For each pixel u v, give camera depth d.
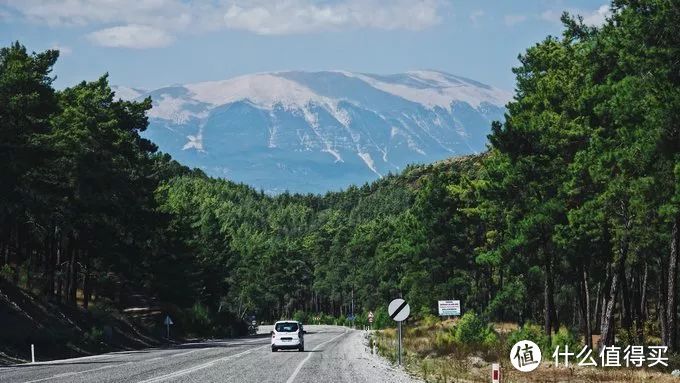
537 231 51.50
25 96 52.06
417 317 119.44
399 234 145.38
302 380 29.17
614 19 41.41
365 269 183.62
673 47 34.72
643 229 42.62
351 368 37.00
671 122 33.84
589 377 30.94
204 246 137.62
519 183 52.16
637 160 36.00
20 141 52.38
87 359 46.25
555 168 50.47
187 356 47.97
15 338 48.41
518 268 57.28
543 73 53.47
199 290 128.25
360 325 158.12
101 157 64.50
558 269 58.03
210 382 27.83
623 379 30.12
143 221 75.50
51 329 56.88
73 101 68.62
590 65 43.12
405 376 32.59
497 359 40.94
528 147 51.91
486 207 64.38
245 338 105.94
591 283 65.12
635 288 65.31
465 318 55.91
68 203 62.62
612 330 44.59
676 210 34.75
